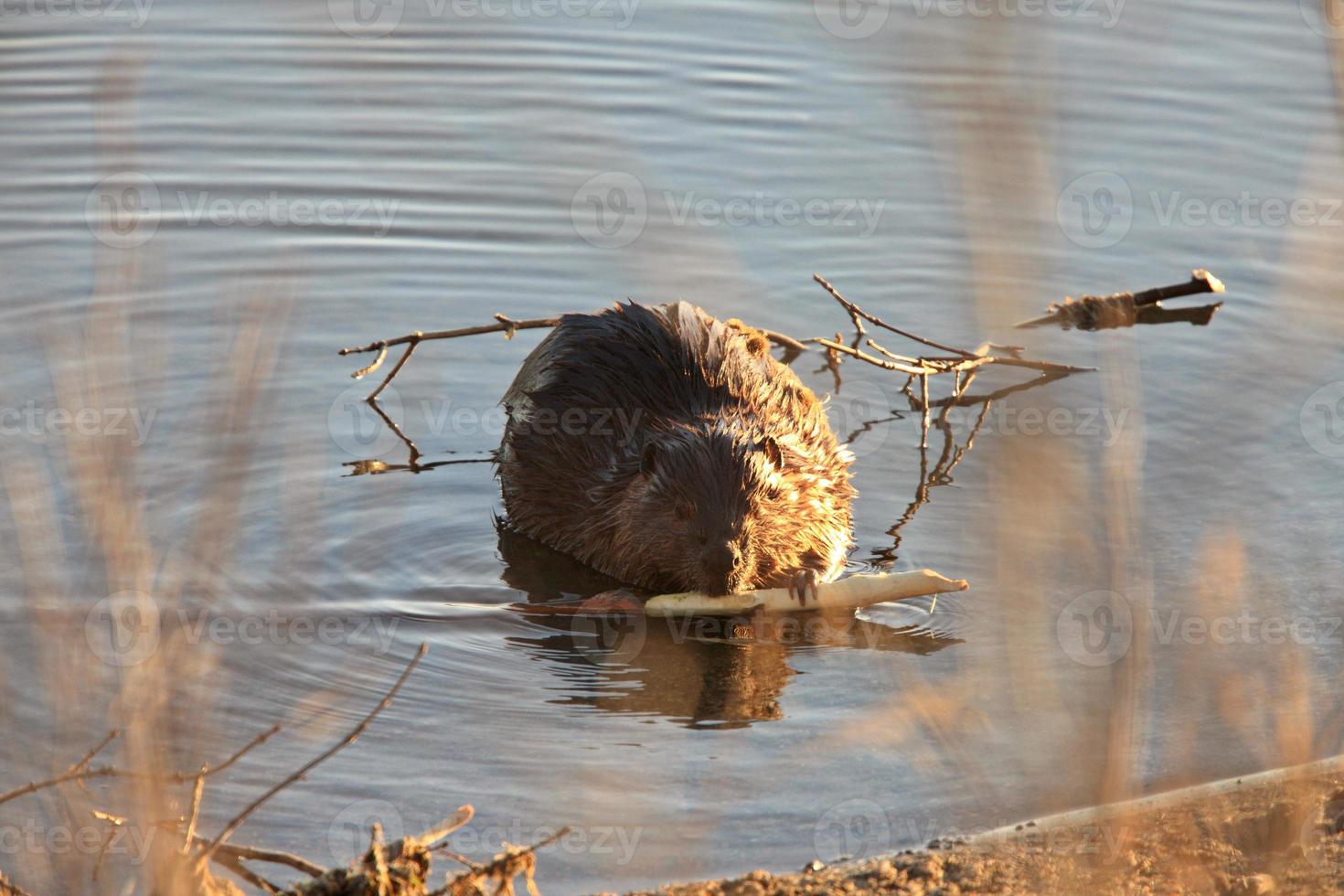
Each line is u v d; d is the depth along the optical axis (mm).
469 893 13266
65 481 22391
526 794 16422
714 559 21312
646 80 40906
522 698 18703
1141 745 17234
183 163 36344
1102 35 42344
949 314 31688
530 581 22797
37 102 38219
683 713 18438
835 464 24344
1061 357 29594
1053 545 11633
